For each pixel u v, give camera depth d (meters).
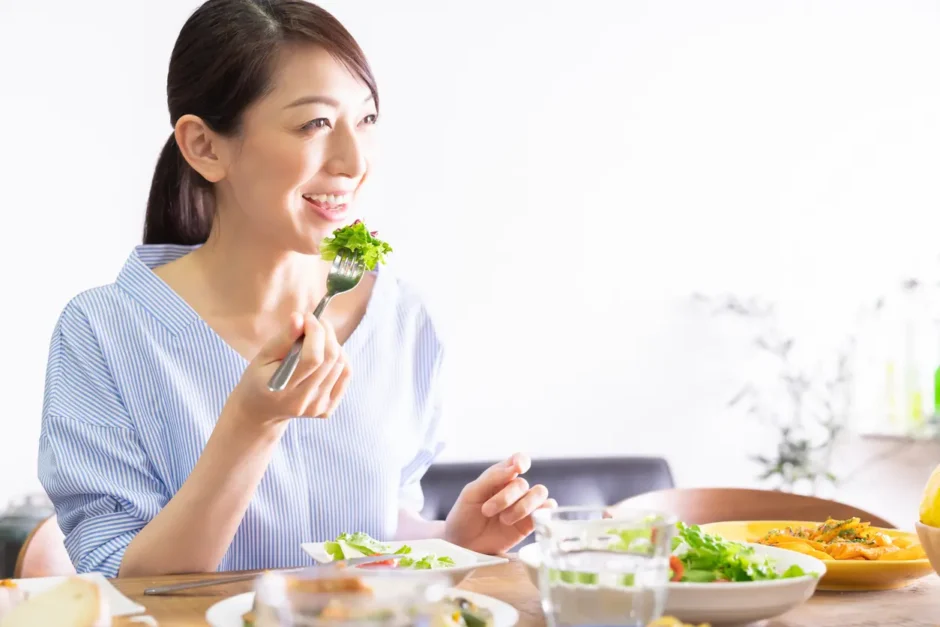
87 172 3.02
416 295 1.74
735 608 0.78
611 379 3.60
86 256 3.02
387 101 3.31
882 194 4.04
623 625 0.68
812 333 3.91
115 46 3.05
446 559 1.04
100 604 0.69
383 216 3.29
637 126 3.66
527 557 0.89
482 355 3.42
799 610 0.91
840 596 0.98
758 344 3.82
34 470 2.94
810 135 3.93
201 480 1.12
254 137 1.30
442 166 3.38
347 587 0.58
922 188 4.11
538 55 3.51
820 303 3.93
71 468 1.34
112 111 3.05
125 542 1.26
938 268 4.11
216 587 0.99
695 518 1.81
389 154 3.30
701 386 3.73
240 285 1.50
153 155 3.10
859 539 1.14
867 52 4.04
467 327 3.40
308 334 1.00
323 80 1.28
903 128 4.09
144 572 1.14
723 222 3.79
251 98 1.29
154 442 1.42
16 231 2.95
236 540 1.43
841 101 3.99
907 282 4.05
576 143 3.57
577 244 3.56
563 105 3.55
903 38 4.10
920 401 3.99
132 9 3.07
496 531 1.28
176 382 1.44
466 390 3.39
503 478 1.28
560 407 3.52
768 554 0.95
